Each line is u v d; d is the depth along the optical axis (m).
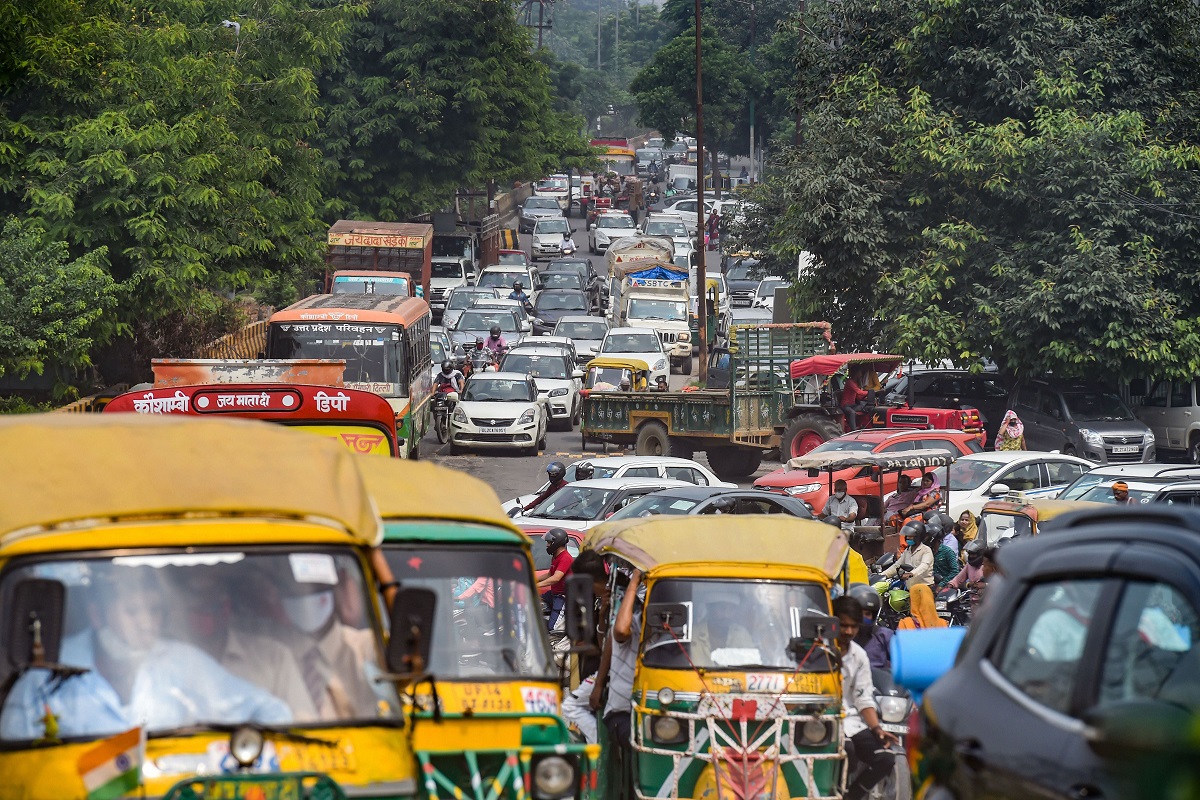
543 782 16.70
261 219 70.38
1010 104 83.38
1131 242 79.94
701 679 21.88
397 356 65.69
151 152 59.00
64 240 56.31
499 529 18.58
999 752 10.30
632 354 106.38
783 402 73.50
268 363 41.84
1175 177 81.12
